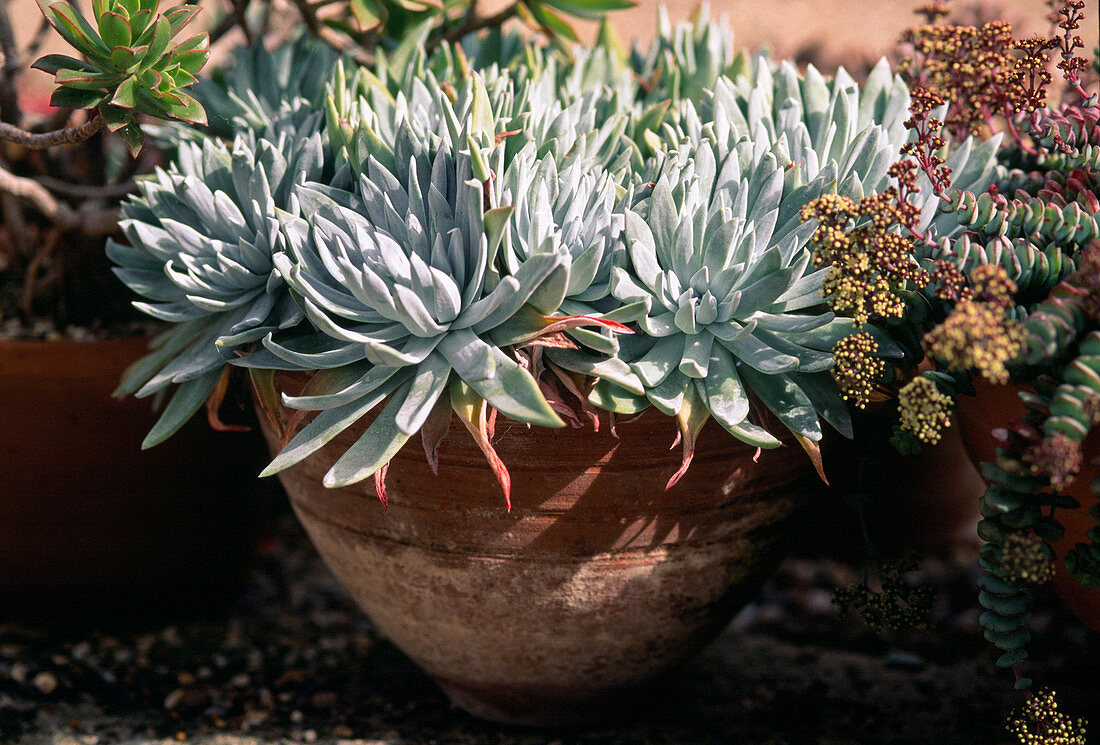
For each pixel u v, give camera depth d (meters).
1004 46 1.33
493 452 1.21
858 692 1.78
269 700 1.73
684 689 1.79
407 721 1.67
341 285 1.35
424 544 1.40
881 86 1.55
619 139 1.53
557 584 1.39
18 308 1.98
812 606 2.15
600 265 1.33
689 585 1.44
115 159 2.22
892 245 1.18
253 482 1.96
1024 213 1.28
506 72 1.60
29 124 2.00
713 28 1.79
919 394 1.14
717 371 1.28
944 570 2.21
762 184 1.37
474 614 1.44
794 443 1.38
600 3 1.92
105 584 1.89
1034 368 1.19
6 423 1.73
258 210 1.40
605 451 1.30
